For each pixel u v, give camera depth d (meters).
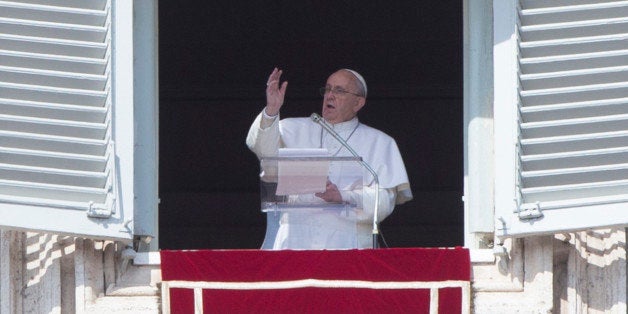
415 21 47.50
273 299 30.17
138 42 31.52
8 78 30.17
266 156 32.12
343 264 30.25
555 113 30.34
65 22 30.44
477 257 30.78
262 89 47.88
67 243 30.69
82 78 30.27
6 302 30.20
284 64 47.66
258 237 47.44
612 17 30.56
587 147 30.30
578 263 30.69
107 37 30.41
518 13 30.50
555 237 30.83
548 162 30.27
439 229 47.44
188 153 48.12
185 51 47.62
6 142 30.06
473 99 31.55
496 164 30.20
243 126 48.09
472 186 31.41
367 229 32.06
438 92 47.72
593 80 30.41
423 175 47.84
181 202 47.38
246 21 47.53
